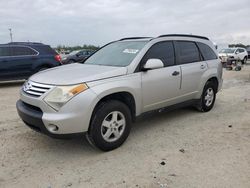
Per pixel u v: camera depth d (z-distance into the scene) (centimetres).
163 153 429
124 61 488
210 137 498
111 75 437
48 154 427
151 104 503
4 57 1106
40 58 1184
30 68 1164
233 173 366
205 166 386
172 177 357
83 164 394
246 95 899
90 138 418
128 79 454
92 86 407
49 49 1226
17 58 1131
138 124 570
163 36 549
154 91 500
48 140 480
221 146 456
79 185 341
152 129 539
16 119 609
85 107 394
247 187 333
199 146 456
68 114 386
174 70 541
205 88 645
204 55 644
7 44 1124
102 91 410
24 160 406
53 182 347
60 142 472
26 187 337
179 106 584
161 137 497
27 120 419
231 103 772
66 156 420
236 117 625
